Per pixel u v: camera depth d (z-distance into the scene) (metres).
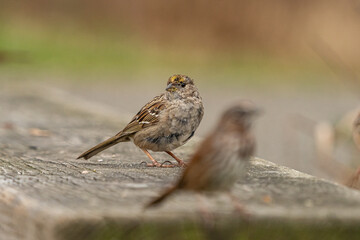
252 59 31.58
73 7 37.25
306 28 29.44
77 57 31.34
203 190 5.58
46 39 34.31
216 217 5.14
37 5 38.34
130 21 34.41
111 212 5.10
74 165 8.34
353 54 27.19
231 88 26.64
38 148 9.96
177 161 9.48
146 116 9.70
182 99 9.77
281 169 7.46
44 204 5.56
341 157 13.26
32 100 16.00
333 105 22.86
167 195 5.52
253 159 8.21
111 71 28.97
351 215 5.31
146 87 25.86
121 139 9.92
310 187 6.41
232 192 6.12
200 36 32.34
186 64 31.45
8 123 12.42
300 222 5.26
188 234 5.07
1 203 6.26
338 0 27.98
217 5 31.95
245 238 5.19
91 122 12.82
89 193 6.14
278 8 30.81
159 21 33.16
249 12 31.50
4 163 8.51
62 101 15.67
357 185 10.18
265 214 5.22
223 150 5.47
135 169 7.98
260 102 23.56
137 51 33.31
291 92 26.05
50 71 27.66
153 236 5.04
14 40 33.34
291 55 30.94
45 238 5.14
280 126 18.94
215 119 20.23
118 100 22.62
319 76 29.81
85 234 4.96
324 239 5.27
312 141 16.41
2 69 26.55
